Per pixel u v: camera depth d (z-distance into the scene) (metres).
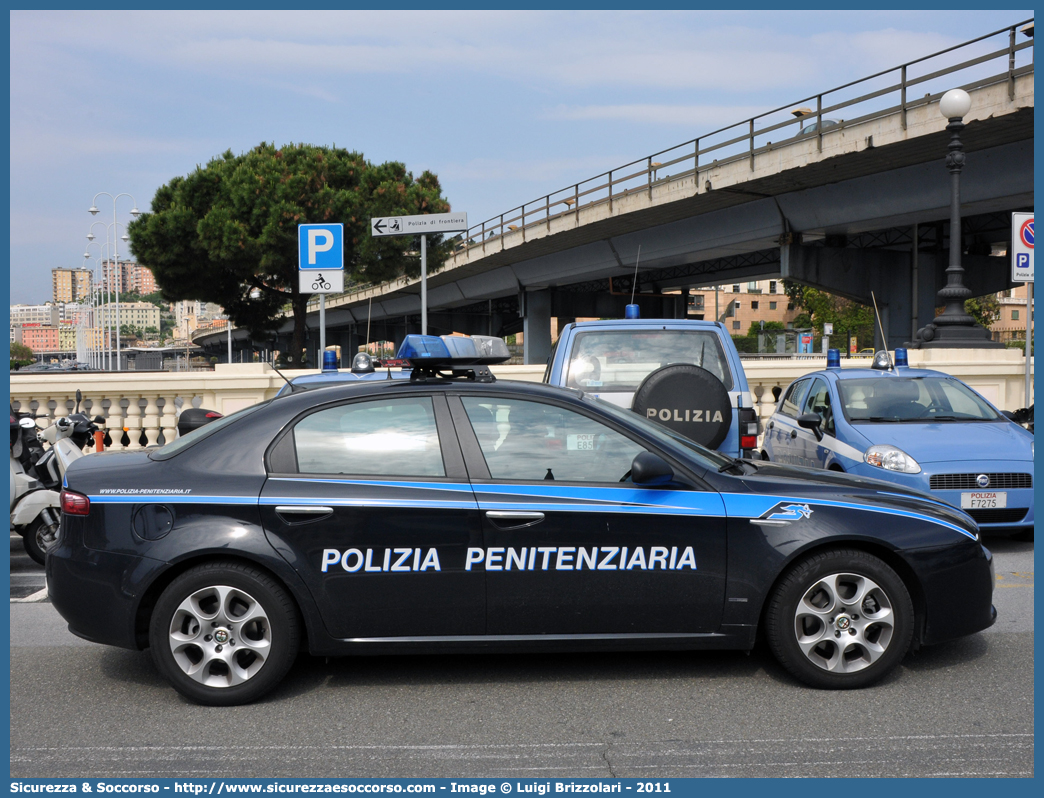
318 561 4.21
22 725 4.00
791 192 31.78
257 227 34.28
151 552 4.17
